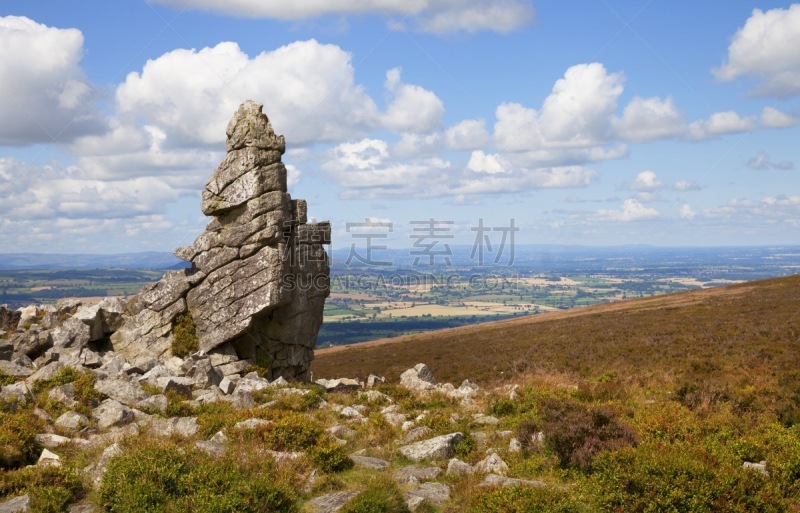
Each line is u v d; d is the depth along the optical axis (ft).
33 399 72.95
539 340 241.35
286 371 121.70
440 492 55.11
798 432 69.46
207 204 115.44
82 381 81.10
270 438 64.95
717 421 73.92
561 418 66.13
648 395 99.19
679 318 244.63
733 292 343.26
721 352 159.12
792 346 155.33
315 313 127.65
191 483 51.24
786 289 304.09
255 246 112.27
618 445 59.47
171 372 99.45
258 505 48.75
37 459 58.54
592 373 157.89
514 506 47.80
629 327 236.63
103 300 119.03
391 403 96.48
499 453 66.69
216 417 72.28
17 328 116.88
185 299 116.37
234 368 111.86
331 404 92.27
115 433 65.87
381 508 49.29
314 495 54.03
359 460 64.23
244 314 111.86
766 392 102.27
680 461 50.21
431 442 68.69
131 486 49.75
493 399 96.17
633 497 48.11
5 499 49.93
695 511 45.55
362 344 383.24
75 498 51.31
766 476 54.54
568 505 48.19
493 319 591.37
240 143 114.42
